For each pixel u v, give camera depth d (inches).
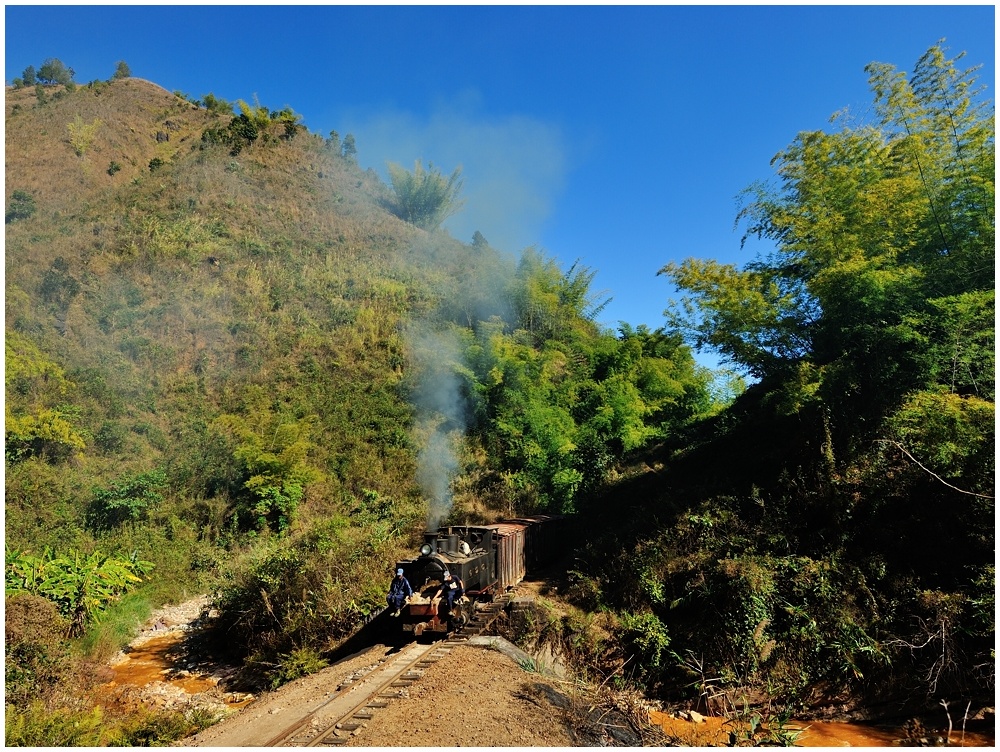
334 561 486.3
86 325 1011.9
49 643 346.6
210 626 522.6
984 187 411.8
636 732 252.2
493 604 409.1
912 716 293.9
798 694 312.5
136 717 307.0
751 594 343.9
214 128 2342.5
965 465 345.1
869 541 366.6
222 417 900.0
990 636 287.3
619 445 897.5
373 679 293.0
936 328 418.9
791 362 544.4
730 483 529.3
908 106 462.0
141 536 681.6
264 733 243.9
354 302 1332.4
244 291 1240.8
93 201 1558.8
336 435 964.0
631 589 423.2
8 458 716.0
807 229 484.4
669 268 565.0
